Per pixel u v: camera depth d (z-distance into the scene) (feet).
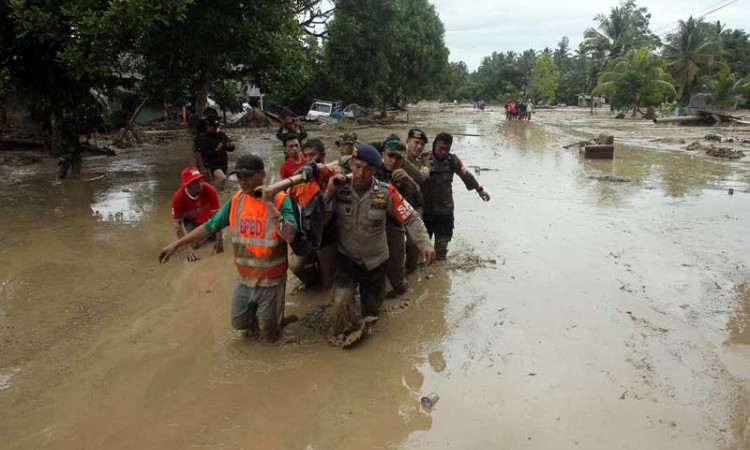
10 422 11.25
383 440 10.70
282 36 44.88
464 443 10.57
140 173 42.93
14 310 16.72
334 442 10.67
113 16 30.83
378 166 14.05
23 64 38.40
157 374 13.12
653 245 22.98
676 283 18.63
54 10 31.91
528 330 15.29
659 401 11.82
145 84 43.93
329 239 14.96
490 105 338.34
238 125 98.48
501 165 48.29
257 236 13.79
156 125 87.10
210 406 11.86
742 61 211.61
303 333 15.35
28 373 13.11
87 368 13.35
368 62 103.60
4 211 29.55
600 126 110.22
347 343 14.34
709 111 110.32
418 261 20.68
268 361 13.78
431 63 144.36
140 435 10.88
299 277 18.35
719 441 10.51
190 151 58.13
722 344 14.37
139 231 25.50
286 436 10.86
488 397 12.09
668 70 180.14
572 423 11.10
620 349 14.12
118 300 17.57
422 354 14.07
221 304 17.30
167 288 18.61
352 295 14.69
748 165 47.83
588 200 32.48
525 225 26.45
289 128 29.55
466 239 24.09
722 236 24.27
